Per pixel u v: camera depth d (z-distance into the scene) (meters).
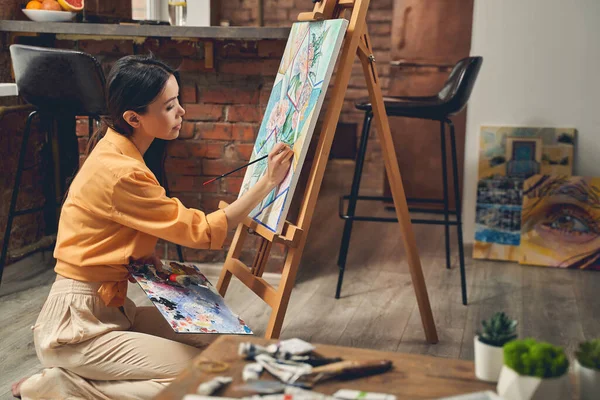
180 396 1.27
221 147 3.67
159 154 3.36
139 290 3.53
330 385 1.33
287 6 6.16
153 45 3.60
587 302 3.45
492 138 4.18
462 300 3.44
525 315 3.26
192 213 2.05
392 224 4.95
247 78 3.57
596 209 3.99
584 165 4.13
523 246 4.09
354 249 4.35
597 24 4.01
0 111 3.49
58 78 3.07
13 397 2.34
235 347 1.48
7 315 3.16
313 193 2.27
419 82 5.01
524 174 4.14
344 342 2.93
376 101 2.68
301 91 2.33
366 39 2.60
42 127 4.01
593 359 1.29
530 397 1.23
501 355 1.33
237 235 2.75
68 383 2.11
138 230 2.05
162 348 2.09
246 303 3.39
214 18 3.76
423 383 1.34
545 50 4.10
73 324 2.06
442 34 4.93
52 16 3.65
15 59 3.10
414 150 5.20
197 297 2.09
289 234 2.22
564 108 4.12
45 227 4.09
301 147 2.15
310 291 3.57
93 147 2.25
